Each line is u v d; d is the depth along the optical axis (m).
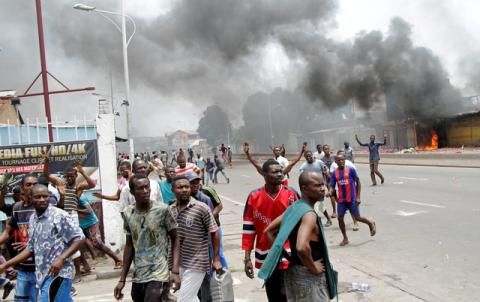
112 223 8.43
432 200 11.74
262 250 4.35
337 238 8.48
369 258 6.80
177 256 4.05
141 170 6.39
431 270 5.94
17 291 4.43
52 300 3.90
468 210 9.94
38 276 4.01
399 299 4.88
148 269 3.93
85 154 8.45
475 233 7.75
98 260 8.03
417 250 7.02
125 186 6.91
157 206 4.07
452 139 38.00
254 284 5.86
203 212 4.30
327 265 3.13
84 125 8.57
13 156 8.27
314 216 3.07
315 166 9.83
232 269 6.68
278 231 3.47
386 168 23.70
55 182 6.33
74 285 6.70
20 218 4.95
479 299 4.79
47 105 13.67
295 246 3.18
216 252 4.36
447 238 7.60
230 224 10.90
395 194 13.41
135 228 3.99
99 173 8.45
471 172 17.66
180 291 4.17
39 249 4.01
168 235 4.12
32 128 8.96
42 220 4.04
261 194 4.36
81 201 6.93
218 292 4.35
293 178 21.69
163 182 6.66
